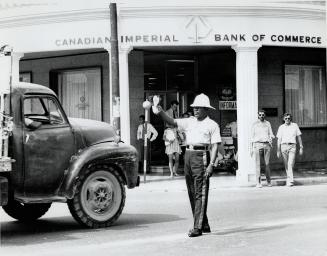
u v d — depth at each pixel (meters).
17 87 10.35
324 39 20.33
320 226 10.64
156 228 10.76
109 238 9.81
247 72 19.27
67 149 10.66
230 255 8.34
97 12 19.08
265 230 10.32
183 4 18.84
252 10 19.16
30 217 11.91
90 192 10.74
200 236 9.84
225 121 22.61
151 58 22.27
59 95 23.25
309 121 22.94
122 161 11.08
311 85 23.03
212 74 22.70
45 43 19.80
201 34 19.06
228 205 13.67
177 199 15.13
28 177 10.25
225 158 21.02
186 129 9.87
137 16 18.95
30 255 8.53
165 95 22.59
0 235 10.20
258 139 18.02
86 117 22.59
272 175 20.23
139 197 15.59
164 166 21.64
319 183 19.16
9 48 10.02
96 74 22.28
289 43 19.70
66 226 11.14
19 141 10.13
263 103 21.92
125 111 19.05
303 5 19.70
